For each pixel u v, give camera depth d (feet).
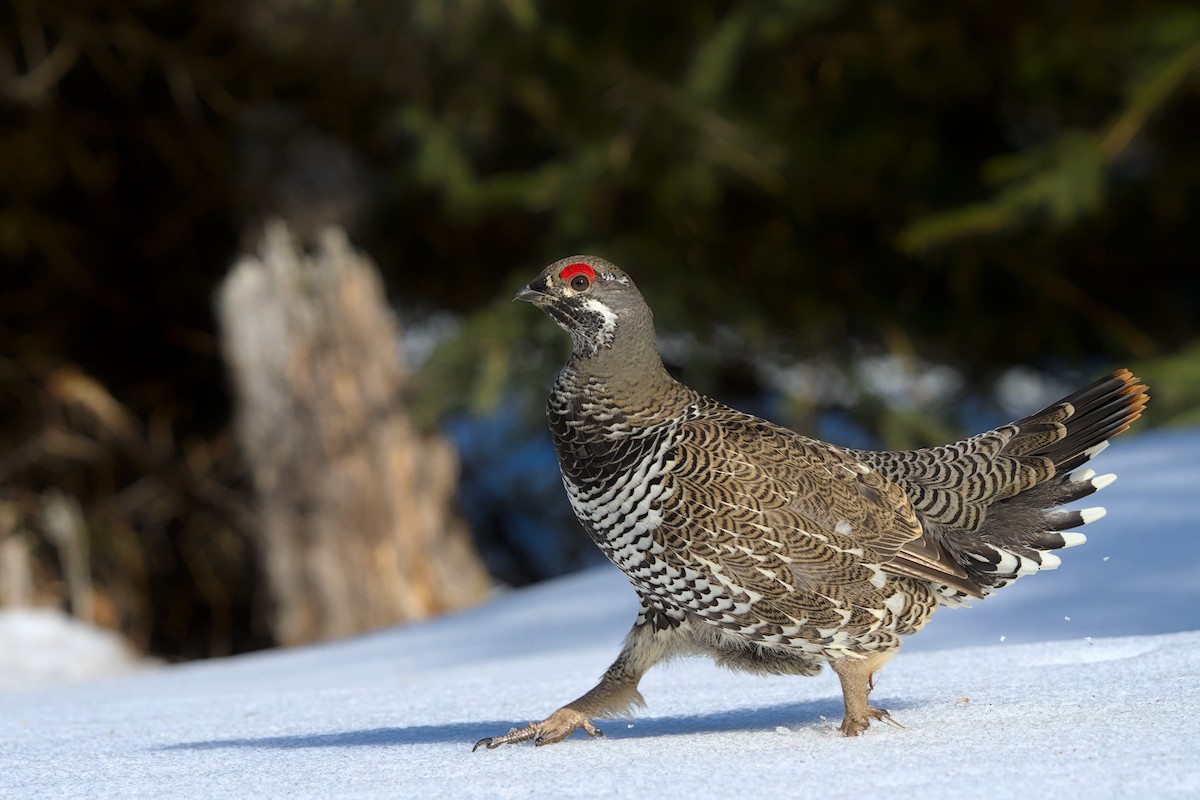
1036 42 125.70
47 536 129.18
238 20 129.18
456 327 124.67
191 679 73.97
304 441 106.11
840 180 127.65
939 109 134.72
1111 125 116.88
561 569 145.89
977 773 31.17
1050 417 43.57
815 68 132.05
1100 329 142.10
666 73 127.95
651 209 128.67
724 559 39.14
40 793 34.94
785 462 39.50
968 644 62.44
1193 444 89.86
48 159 132.05
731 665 42.57
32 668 102.53
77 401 132.67
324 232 114.11
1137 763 30.94
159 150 135.03
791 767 33.47
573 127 126.41
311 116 137.28
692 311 126.93
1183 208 133.28
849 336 141.08
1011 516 43.32
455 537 112.68
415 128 121.90
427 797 32.19
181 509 135.95
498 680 55.52
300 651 85.20
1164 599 63.41
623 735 41.32
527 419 125.18
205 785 35.06
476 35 121.08
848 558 39.29
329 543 106.22
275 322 106.42
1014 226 123.03
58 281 137.28
